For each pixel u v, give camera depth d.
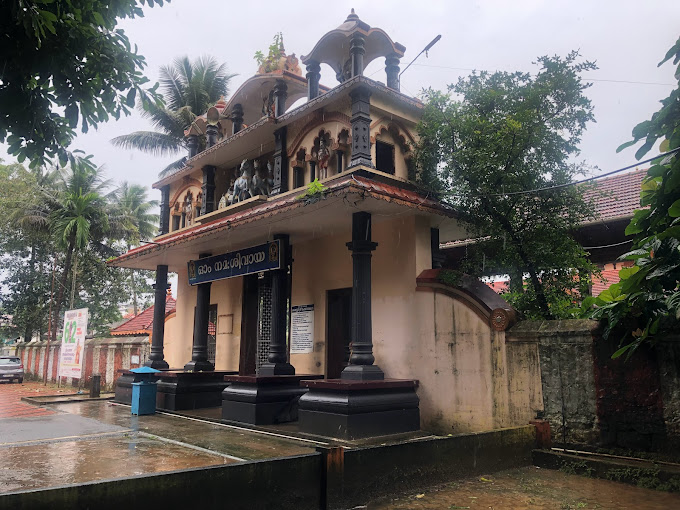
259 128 10.23
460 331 7.66
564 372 6.46
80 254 26.84
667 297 5.35
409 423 7.74
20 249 28.56
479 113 8.09
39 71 3.79
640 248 6.04
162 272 12.92
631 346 5.39
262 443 7.03
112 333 23.05
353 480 4.50
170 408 10.41
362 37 8.97
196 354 11.29
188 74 27.00
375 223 9.09
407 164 9.35
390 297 8.71
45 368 23.17
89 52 4.01
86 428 8.35
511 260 7.93
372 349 8.36
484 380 7.29
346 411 7.03
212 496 3.69
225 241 10.34
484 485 5.23
